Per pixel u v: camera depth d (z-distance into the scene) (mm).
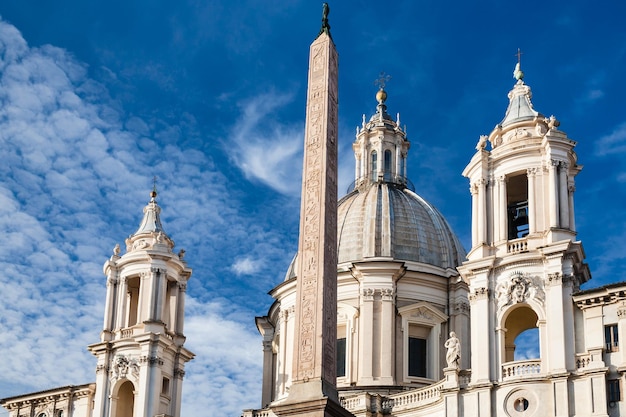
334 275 38531
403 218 82062
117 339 79125
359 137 90250
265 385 83188
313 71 42250
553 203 63469
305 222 39062
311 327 36906
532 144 65750
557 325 60219
